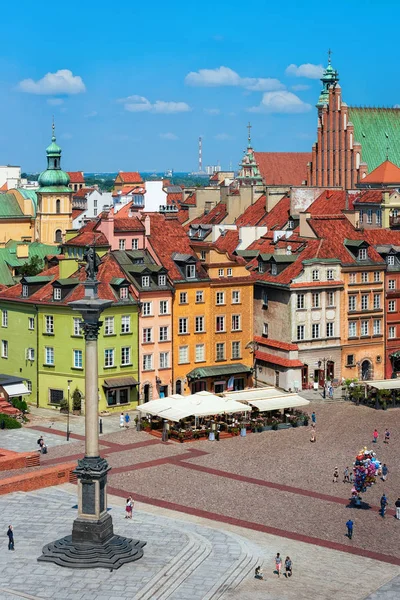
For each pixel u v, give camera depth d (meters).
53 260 158.25
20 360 148.50
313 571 84.94
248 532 94.81
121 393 143.75
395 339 165.75
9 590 78.62
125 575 81.69
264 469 116.00
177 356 149.75
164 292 147.25
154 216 162.88
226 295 154.12
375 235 169.88
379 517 100.38
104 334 141.62
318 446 126.19
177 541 89.62
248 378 157.00
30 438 127.31
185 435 128.25
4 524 92.75
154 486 108.94
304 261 156.88
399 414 143.75
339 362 160.50
